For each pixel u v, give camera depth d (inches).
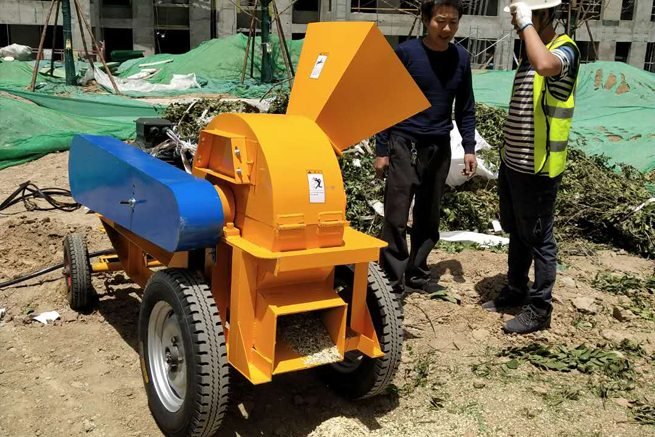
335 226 130.0
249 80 780.0
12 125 397.1
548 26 179.0
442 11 184.2
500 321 200.4
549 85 175.6
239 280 127.9
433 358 177.6
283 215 124.9
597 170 322.0
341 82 139.8
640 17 1176.2
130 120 473.4
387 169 196.5
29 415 146.2
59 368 165.5
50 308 197.9
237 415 149.3
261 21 779.4
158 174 136.9
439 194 203.9
